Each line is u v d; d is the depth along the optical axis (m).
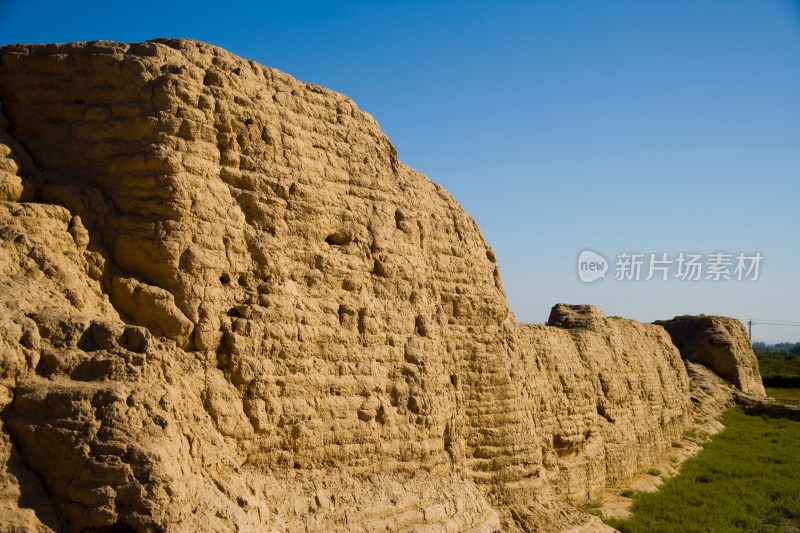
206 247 9.63
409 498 11.13
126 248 9.32
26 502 7.11
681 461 28.75
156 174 9.46
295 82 11.53
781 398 48.41
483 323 15.19
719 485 25.38
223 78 10.24
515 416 15.36
